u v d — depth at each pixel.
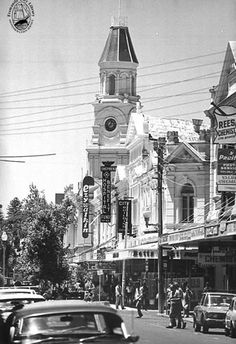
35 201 57.50
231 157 39.97
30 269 55.62
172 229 60.34
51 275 55.47
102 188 78.62
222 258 45.19
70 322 11.55
